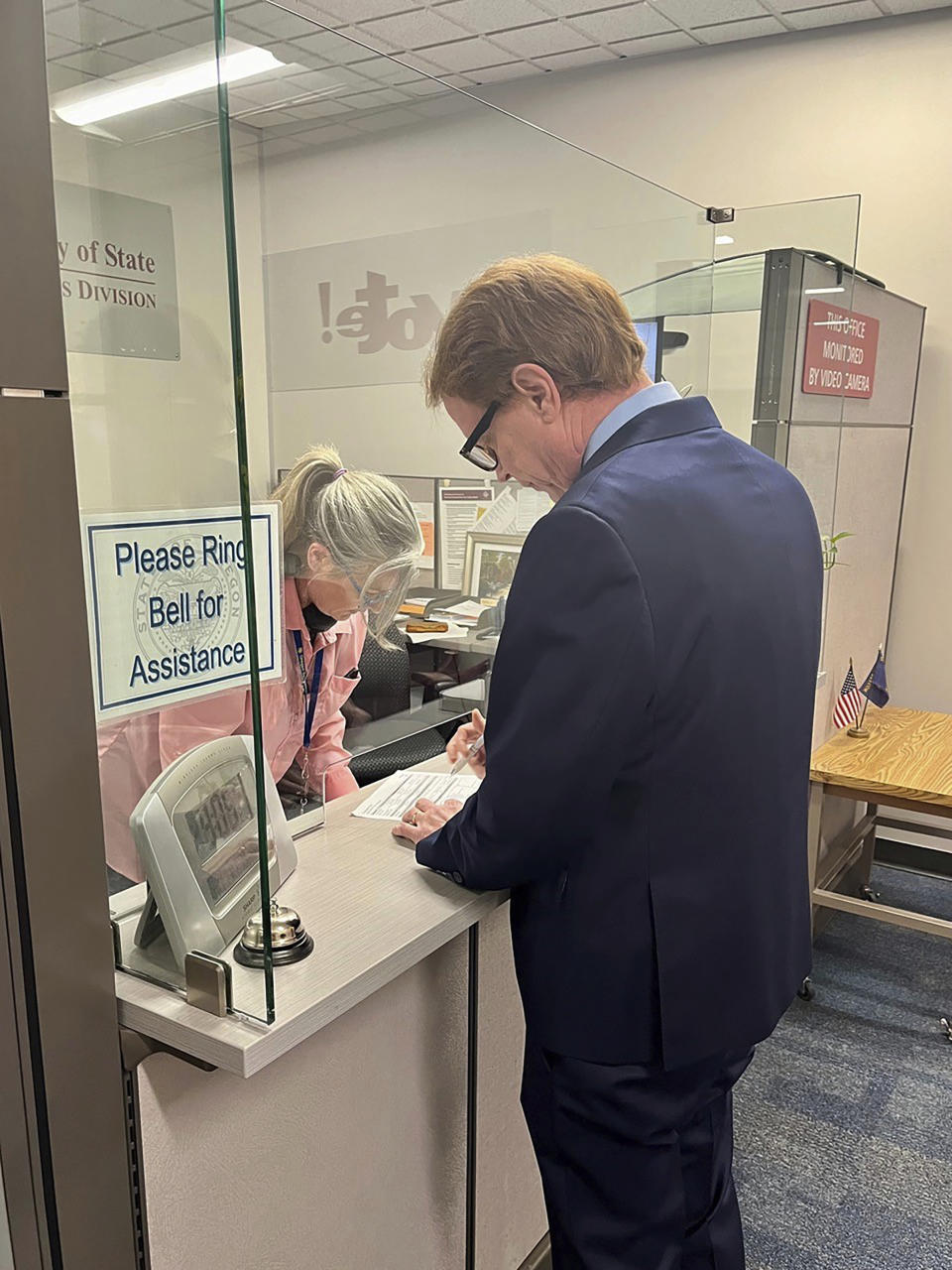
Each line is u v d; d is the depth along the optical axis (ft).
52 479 2.52
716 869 3.22
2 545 2.45
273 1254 3.38
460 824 3.38
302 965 2.94
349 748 4.06
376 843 3.84
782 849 3.42
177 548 2.41
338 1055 3.48
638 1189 3.46
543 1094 3.59
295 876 3.56
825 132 10.58
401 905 3.36
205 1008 2.73
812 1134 6.38
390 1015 3.67
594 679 2.90
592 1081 3.36
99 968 2.81
